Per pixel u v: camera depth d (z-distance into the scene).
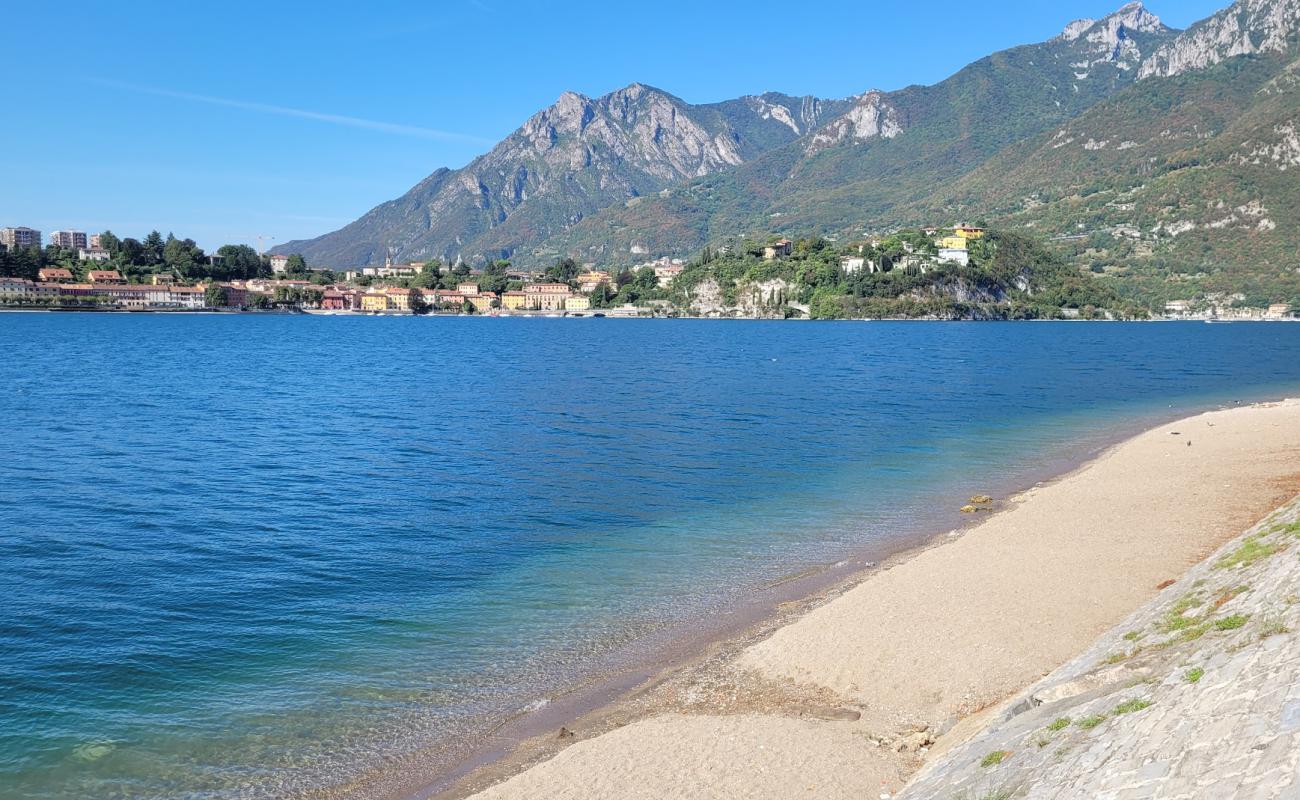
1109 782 12.47
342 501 44.56
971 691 21.03
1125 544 32.44
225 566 33.41
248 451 59.56
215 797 17.84
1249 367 135.00
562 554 34.81
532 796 17.39
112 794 17.92
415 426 71.69
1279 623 14.34
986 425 71.62
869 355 163.38
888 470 52.09
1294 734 10.56
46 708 21.58
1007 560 31.05
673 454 58.16
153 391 96.50
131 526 39.41
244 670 23.80
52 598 29.61
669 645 25.30
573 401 89.62
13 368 120.00
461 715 21.25
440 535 37.88
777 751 18.81
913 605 26.75
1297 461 47.06
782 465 54.06
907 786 16.88
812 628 25.47
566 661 24.31
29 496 45.38
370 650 25.19
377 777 18.56
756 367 134.50
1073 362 146.00
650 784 17.69
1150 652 17.80
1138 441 58.25
